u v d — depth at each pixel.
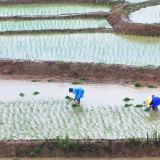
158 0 103.31
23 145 40.16
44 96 53.16
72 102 50.97
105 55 65.62
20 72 62.66
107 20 89.12
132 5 98.00
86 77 60.41
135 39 74.94
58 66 61.94
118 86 56.81
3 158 39.84
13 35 78.81
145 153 40.16
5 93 54.44
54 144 40.22
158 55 65.12
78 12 95.31
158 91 54.66
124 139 40.56
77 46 70.44
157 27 77.50
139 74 59.16
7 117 46.53
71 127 43.81
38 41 74.06
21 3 104.31
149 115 46.94
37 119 45.94
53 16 89.50
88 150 40.09
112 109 48.59
